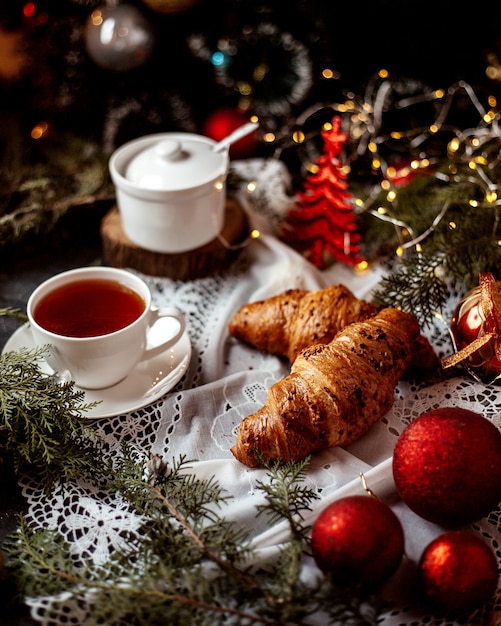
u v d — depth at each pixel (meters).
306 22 1.01
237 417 0.79
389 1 0.96
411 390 0.81
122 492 0.72
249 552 0.67
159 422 0.78
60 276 0.80
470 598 0.64
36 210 0.96
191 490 0.71
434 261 0.86
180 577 0.65
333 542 0.64
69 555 0.68
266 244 0.96
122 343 0.76
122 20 0.97
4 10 0.99
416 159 1.04
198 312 0.90
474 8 0.97
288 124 1.08
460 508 0.67
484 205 0.89
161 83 1.06
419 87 1.03
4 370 0.75
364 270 0.95
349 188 1.01
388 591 0.68
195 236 0.91
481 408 0.77
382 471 0.72
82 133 1.11
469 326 0.76
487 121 0.93
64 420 0.74
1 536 0.70
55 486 0.73
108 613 0.63
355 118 0.99
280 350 0.84
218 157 0.90
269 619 0.63
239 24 1.02
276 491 0.70
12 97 1.07
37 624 0.65
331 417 0.73
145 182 0.88
